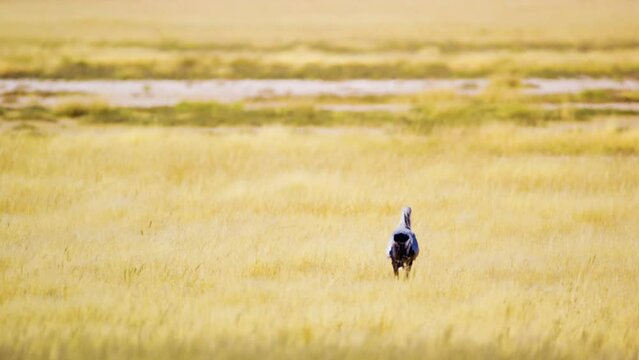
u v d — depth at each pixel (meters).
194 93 163.12
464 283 45.09
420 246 54.25
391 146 96.12
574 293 43.91
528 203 67.25
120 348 32.47
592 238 57.28
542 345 34.03
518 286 45.25
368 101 149.62
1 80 178.50
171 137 100.62
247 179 76.50
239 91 166.38
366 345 33.06
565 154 95.56
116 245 53.78
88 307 39.25
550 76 188.88
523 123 122.00
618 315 40.34
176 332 34.91
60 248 52.97
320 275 46.91
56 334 34.28
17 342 33.06
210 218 62.47
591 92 154.88
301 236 56.62
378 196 69.00
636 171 81.00
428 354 32.41
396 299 41.56
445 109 134.75
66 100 136.25
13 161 82.31
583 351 33.91
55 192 70.00
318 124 123.06
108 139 98.06
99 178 76.50
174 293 42.88
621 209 65.94
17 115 128.00
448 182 75.62
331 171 79.62
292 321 37.06
